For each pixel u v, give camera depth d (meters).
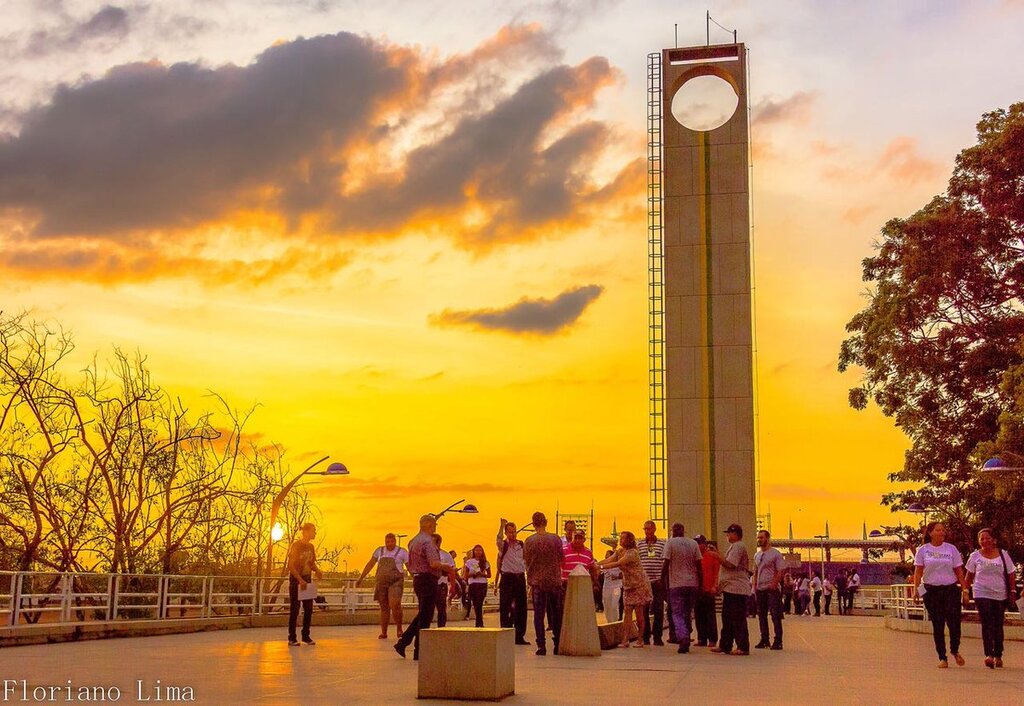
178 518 35.34
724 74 54.00
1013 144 35.78
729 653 18.19
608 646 18.80
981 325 38.72
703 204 52.91
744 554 18.25
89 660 15.27
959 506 40.81
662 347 52.09
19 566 32.06
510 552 19.53
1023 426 34.09
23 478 32.44
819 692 11.90
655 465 51.12
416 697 10.73
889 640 24.55
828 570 89.81
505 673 10.90
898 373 40.44
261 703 10.05
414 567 16.30
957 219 37.91
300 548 19.83
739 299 51.84
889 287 40.69
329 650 18.19
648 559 20.44
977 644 23.55
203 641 21.05
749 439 50.53
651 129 54.28
